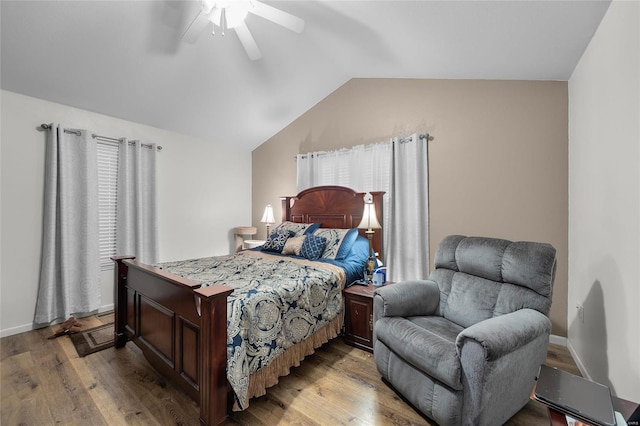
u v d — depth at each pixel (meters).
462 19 1.99
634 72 1.41
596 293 1.87
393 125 3.43
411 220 3.23
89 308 3.07
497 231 2.80
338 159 3.84
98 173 3.24
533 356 1.60
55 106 2.93
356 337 2.49
